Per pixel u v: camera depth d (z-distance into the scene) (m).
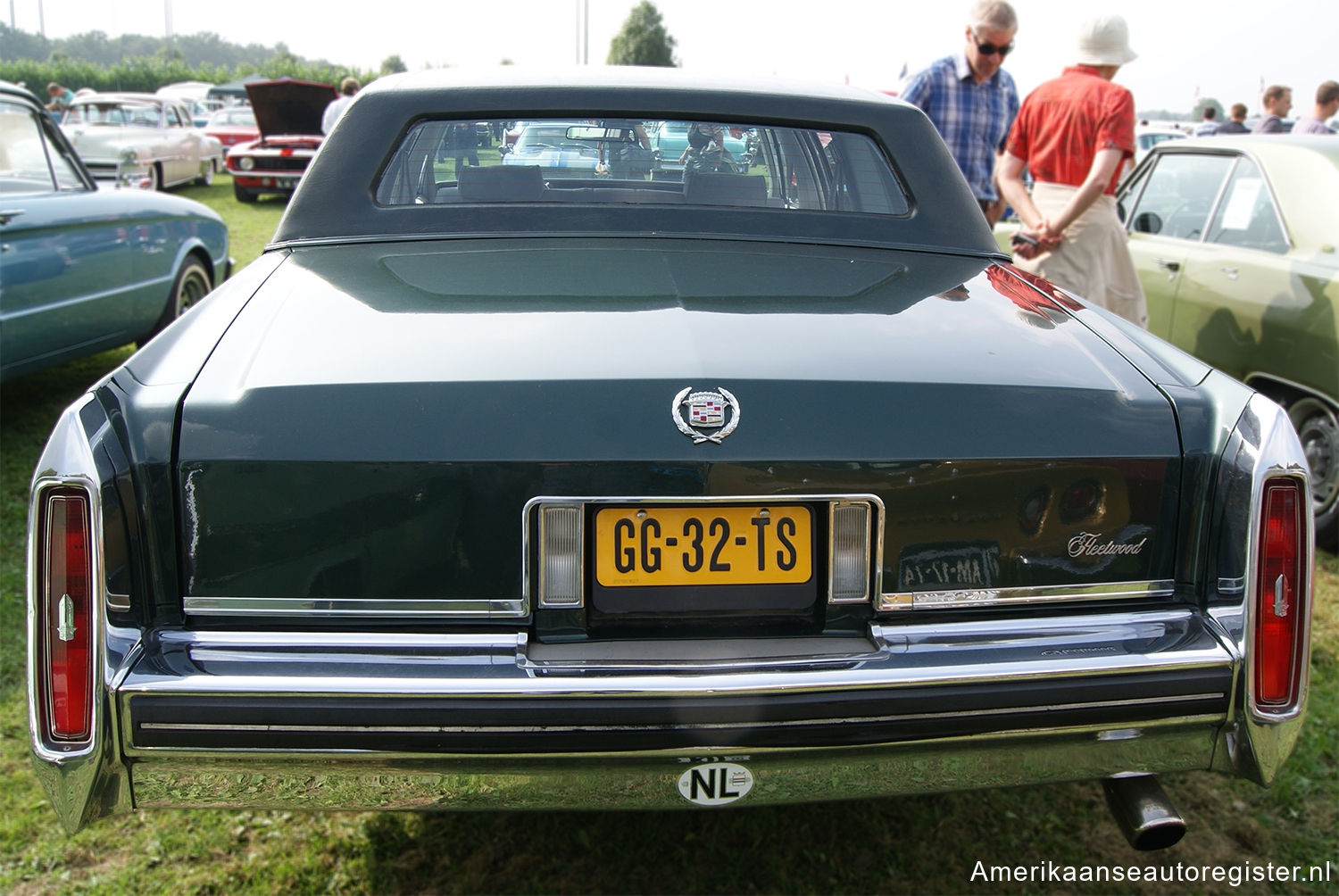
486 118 2.48
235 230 11.22
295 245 2.32
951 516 1.64
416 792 1.56
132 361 1.73
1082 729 1.61
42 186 4.72
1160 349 1.89
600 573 1.62
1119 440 1.67
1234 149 4.73
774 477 1.60
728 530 1.63
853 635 1.66
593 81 2.55
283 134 16.70
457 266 2.12
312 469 1.56
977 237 2.53
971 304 2.05
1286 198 4.26
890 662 1.59
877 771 1.62
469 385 1.59
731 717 1.53
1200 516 1.69
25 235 4.38
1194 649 1.63
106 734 1.50
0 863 2.16
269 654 1.55
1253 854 2.30
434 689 1.50
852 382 1.64
